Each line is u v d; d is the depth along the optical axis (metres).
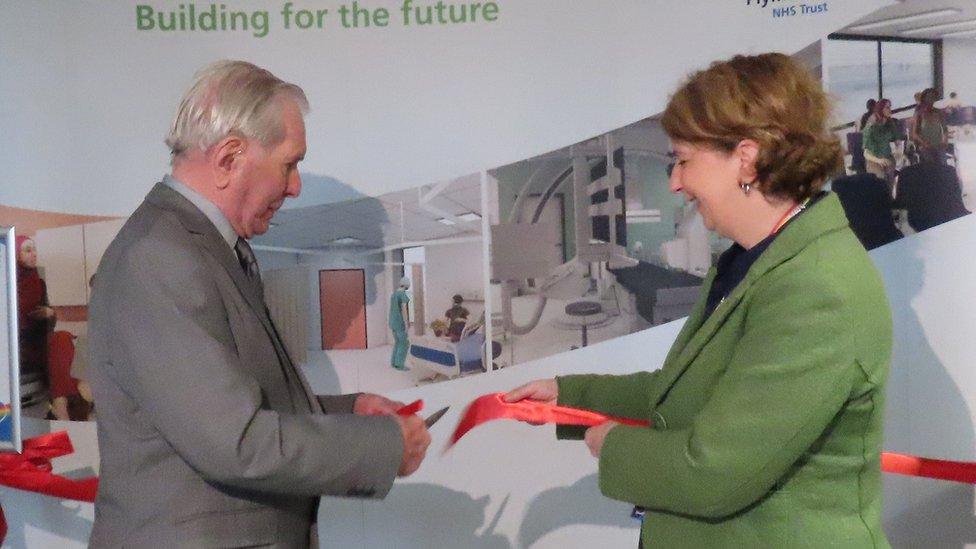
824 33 2.04
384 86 2.08
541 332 2.12
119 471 1.16
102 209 2.04
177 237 1.14
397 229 2.11
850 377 1.03
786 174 1.08
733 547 1.13
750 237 1.16
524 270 2.11
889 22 2.03
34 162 2.02
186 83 2.04
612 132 2.09
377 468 1.14
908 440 2.09
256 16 2.05
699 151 1.13
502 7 2.07
